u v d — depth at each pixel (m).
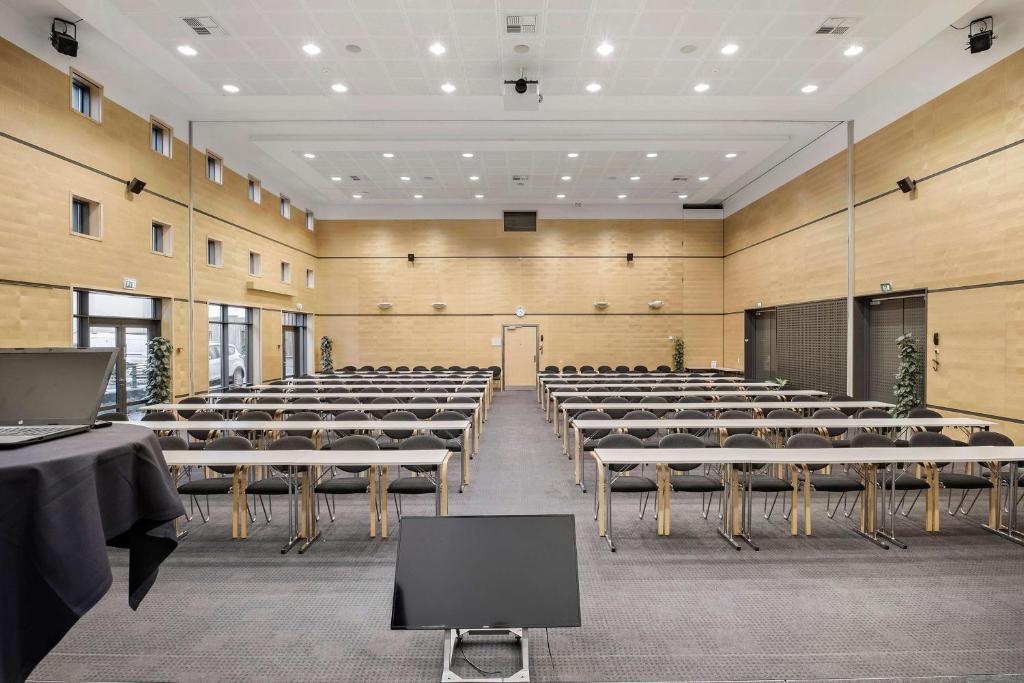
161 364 9.88
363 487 5.37
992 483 5.44
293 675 3.12
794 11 7.13
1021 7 7.09
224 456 5.16
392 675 3.12
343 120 10.88
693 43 7.93
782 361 14.04
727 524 5.24
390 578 4.41
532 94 8.88
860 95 9.79
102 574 1.34
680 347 17.78
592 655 3.30
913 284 9.39
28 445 1.44
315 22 7.39
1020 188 7.45
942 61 8.48
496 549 2.91
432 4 6.98
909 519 5.73
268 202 14.48
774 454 5.25
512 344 18.16
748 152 12.61
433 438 5.91
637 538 5.24
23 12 7.15
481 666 3.19
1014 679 3.02
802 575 4.41
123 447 1.52
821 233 12.20
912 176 9.38
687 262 18.11
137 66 8.66
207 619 3.74
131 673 3.13
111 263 8.84
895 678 3.04
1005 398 7.67
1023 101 7.39
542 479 7.21
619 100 9.95
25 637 1.26
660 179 14.99
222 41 7.86
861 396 11.11
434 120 10.89
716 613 3.80
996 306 7.81
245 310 13.81
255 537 5.32
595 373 16.50
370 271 18.12
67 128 7.94
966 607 3.86
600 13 7.18
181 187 10.71
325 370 17.58
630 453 5.29
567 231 18.12
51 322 7.68
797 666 3.17
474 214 18.11
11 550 1.22
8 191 7.04
